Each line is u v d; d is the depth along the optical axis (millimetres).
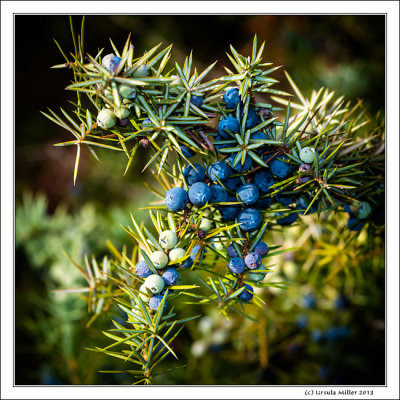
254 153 421
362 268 539
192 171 424
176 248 416
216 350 615
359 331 597
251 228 420
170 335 616
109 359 583
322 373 589
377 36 805
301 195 440
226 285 422
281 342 618
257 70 417
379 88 743
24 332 692
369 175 458
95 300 466
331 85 758
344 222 495
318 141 428
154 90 412
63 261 617
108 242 472
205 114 423
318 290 590
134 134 416
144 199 826
